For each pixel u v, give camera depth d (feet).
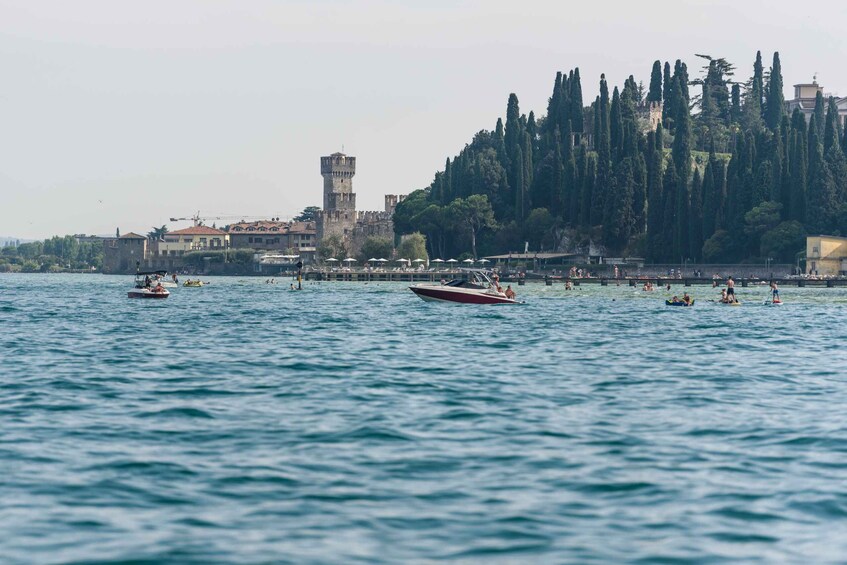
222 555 99.04
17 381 220.02
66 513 112.47
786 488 124.06
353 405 185.98
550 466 134.82
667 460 138.72
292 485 124.67
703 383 219.20
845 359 272.92
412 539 103.96
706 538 104.99
